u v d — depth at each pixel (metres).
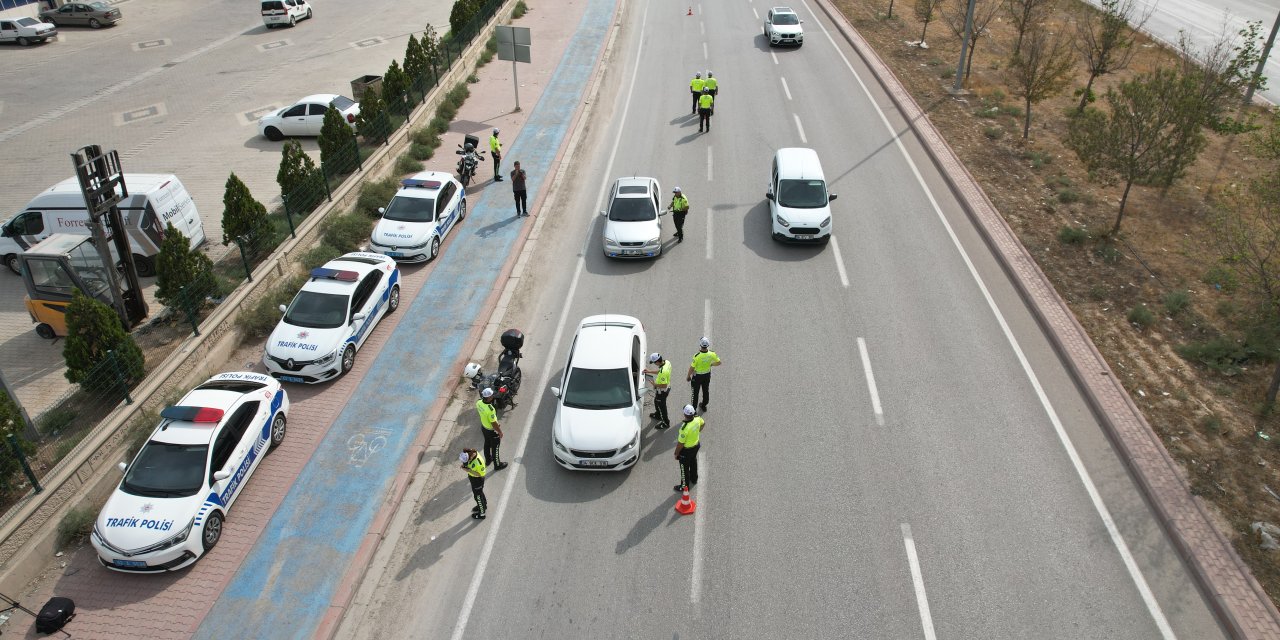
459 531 12.58
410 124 27.50
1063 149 25.70
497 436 13.47
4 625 11.05
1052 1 39.44
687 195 23.81
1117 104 19.55
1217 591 10.79
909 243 20.58
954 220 21.67
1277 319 15.41
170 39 42.38
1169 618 10.62
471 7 37.91
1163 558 11.49
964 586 11.16
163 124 29.95
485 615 11.09
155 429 12.92
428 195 21.17
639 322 16.39
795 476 13.27
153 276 19.95
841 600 11.02
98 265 17.64
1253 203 16.77
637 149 27.23
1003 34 38.69
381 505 13.06
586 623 10.86
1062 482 12.91
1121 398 14.52
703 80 28.73
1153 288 18.03
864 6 44.09
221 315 16.84
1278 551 11.34
